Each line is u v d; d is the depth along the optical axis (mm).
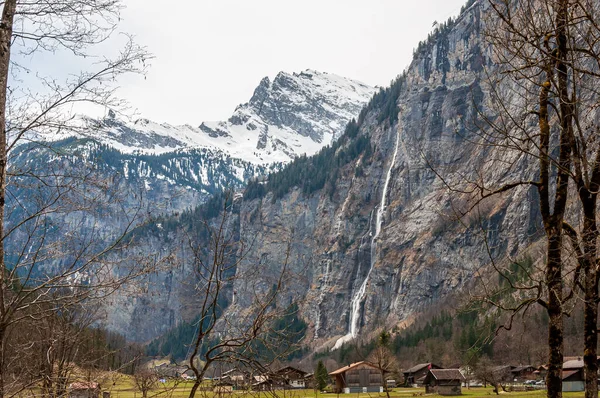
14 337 12391
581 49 11141
